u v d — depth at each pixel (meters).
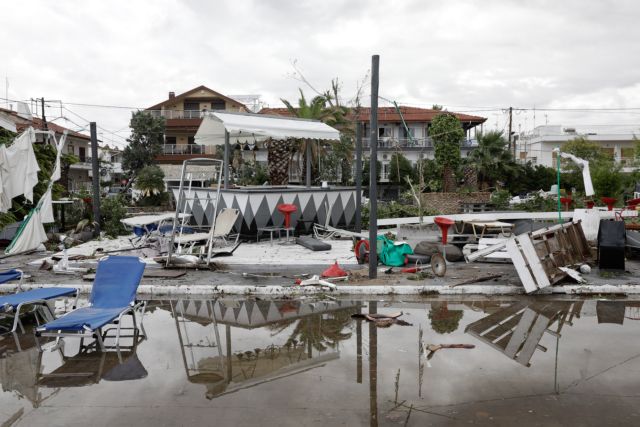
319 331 6.20
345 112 25.08
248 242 13.70
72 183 42.03
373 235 8.79
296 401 4.11
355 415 3.84
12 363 5.18
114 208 16.30
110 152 53.75
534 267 7.89
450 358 5.12
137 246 12.99
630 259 10.62
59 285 8.57
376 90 8.51
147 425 3.72
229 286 8.37
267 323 6.62
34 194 15.23
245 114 14.37
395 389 4.33
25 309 7.52
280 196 14.07
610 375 4.62
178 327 6.48
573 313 6.97
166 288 8.34
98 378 4.71
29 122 25.39
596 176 25.31
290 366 4.96
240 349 5.53
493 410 3.90
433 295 8.15
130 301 6.21
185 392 4.34
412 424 3.68
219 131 15.80
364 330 6.22
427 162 31.12
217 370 4.88
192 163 10.14
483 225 12.76
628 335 5.91
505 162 30.34
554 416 3.79
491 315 6.91
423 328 6.29
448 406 3.98
